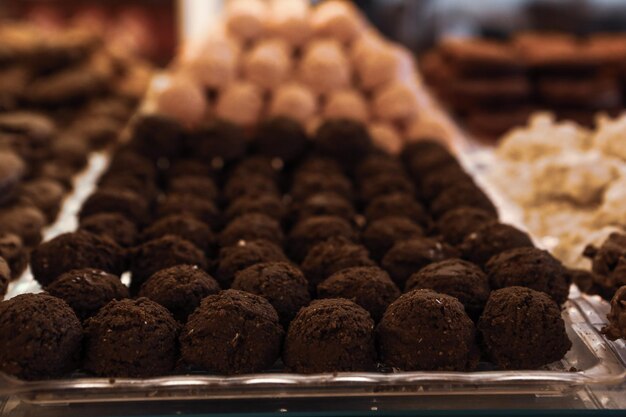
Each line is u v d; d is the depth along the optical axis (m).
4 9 1.05
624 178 0.47
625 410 0.30
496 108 0.81
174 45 1.12
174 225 0.40
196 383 0.30
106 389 0.30
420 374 0.30
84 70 0.71
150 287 0.34
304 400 0.30
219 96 0.62
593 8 1.00
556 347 0.31
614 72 0.81
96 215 0.41
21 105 0.66
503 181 0.55
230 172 0.51
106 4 1.09
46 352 0.30
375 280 0.34
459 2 1.03
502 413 0.30
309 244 0.40
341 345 0.30
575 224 0.47
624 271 0.35
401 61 0.69
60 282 0.33
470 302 0.33
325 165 0.50
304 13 0.70
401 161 0.54
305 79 0.64
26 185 0.47
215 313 0.31
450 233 0.40
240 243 0.38
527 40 0.86
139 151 0.51
